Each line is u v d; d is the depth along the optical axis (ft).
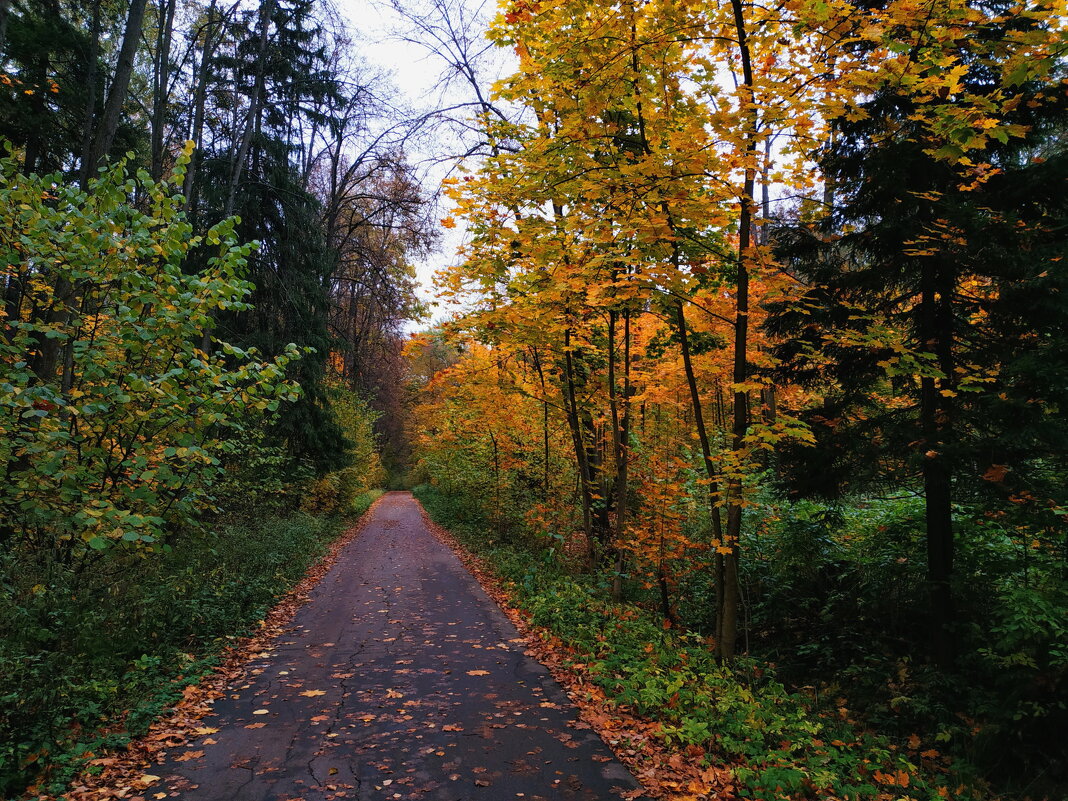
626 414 31.48
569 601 26.99
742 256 18.80
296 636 24.14
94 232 17.63
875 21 15.89
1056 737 16.02
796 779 12.31
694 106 21.35
